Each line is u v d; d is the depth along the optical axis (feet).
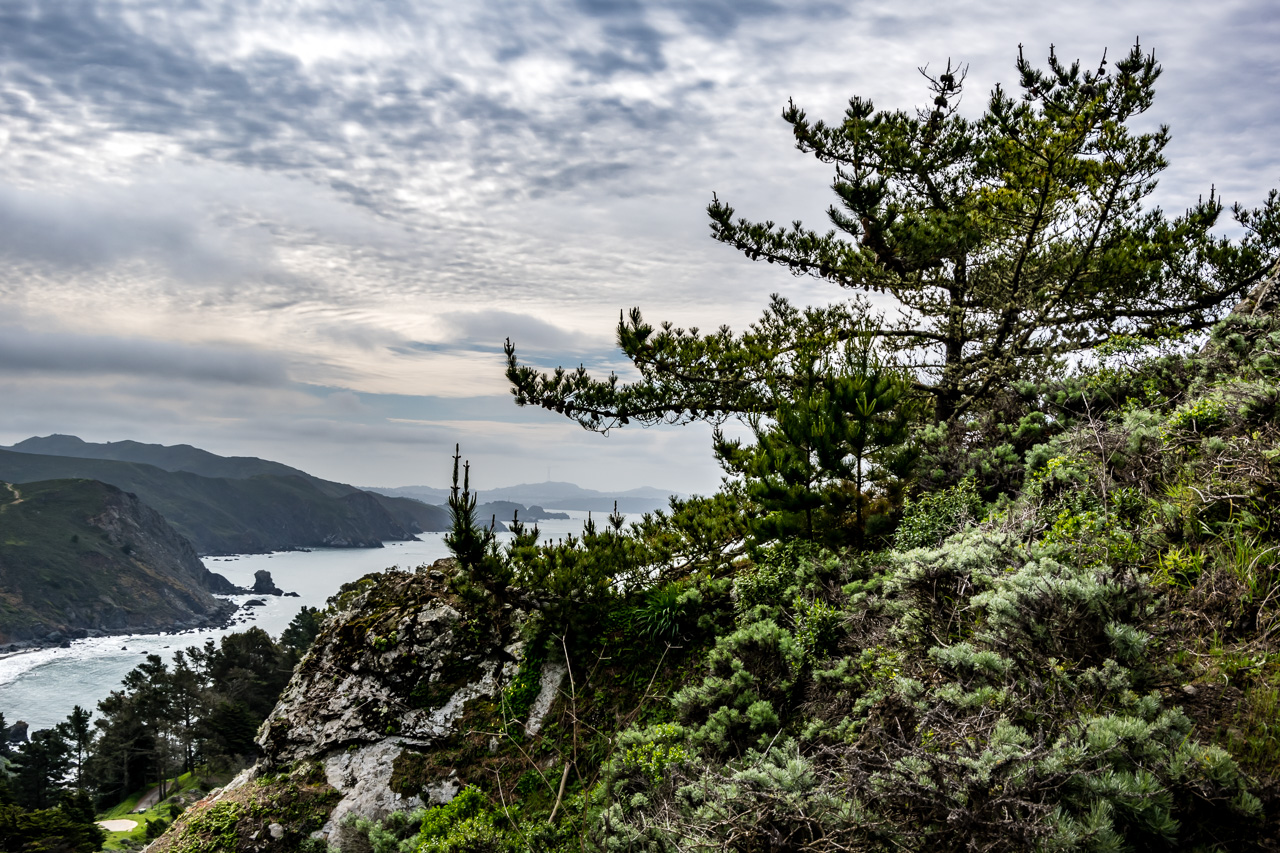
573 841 22.39
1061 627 12.73
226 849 26.12
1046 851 9.26
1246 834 9.58
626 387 38.24
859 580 23.99
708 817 13.93
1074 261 35.32
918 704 13.03
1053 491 21.04
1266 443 17.60
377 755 28.55
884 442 26.63
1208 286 39.63
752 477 28.94
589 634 29.86
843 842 11.73
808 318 39.81
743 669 22.20
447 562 36.01
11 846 163.94
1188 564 15.07
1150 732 10.52
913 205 39.88
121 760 284.61
